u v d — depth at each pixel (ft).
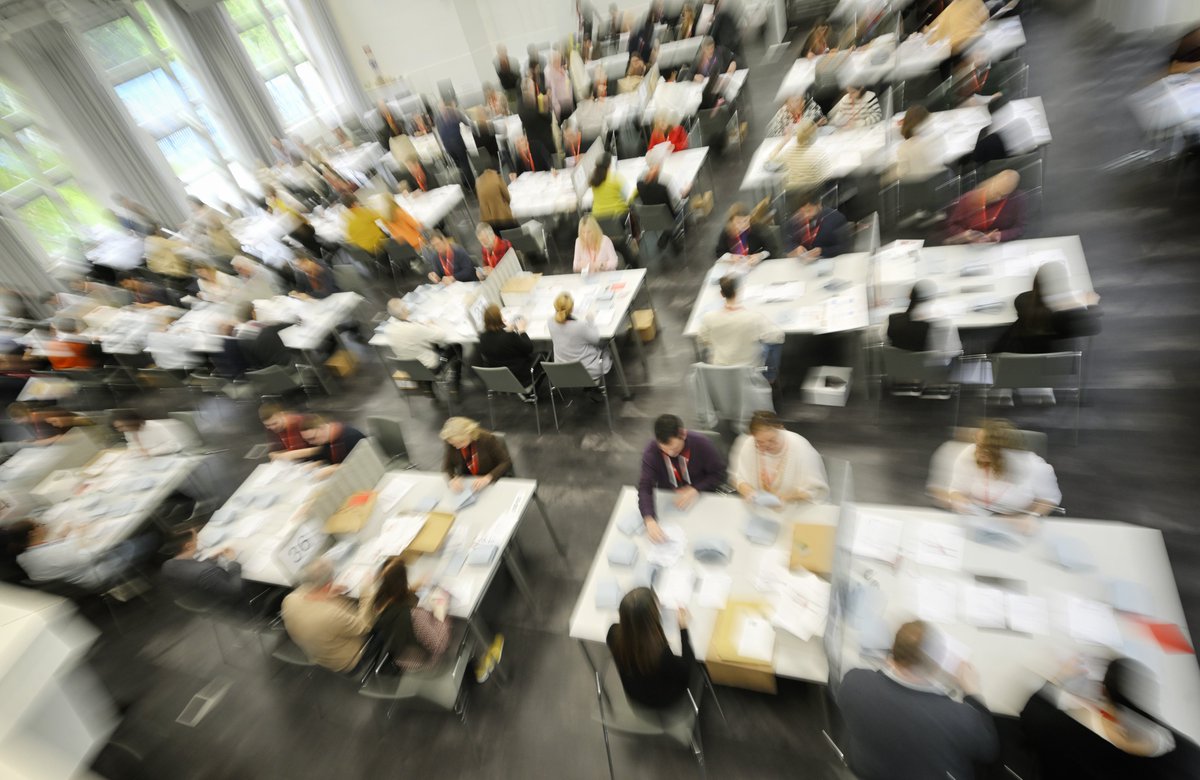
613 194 22.25
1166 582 8.52
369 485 14.52
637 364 19.70
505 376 16.90
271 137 39.42
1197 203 17.90
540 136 29.09
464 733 11.94
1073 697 7.46
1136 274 16.69
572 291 19.54
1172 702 7.43
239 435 22.38
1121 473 12.99
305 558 12.67
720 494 11.55
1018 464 10.11
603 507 15.76
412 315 20.66
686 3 36.70
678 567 10.41
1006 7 26.53
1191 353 14.64
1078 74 24.59
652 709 9.43
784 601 9.44
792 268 17.30
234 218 34.45
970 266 15.07
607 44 39.27
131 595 16.97
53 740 3.70
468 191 32.37
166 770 12.71
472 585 11.49
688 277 22.54
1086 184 19.77
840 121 22.56
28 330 28.32
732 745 10.64
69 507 16.87
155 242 28.86
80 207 32.53
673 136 25.73
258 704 13.52
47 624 3.91
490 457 13.80
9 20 27.76
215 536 14.21
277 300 23.88
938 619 8.71
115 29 32.81
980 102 21.57
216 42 36.01
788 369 17.78
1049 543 9.26
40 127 30.40
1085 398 14.53
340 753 12.23
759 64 35.29
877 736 7.63
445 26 41.73
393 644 10.59
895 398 16.16
